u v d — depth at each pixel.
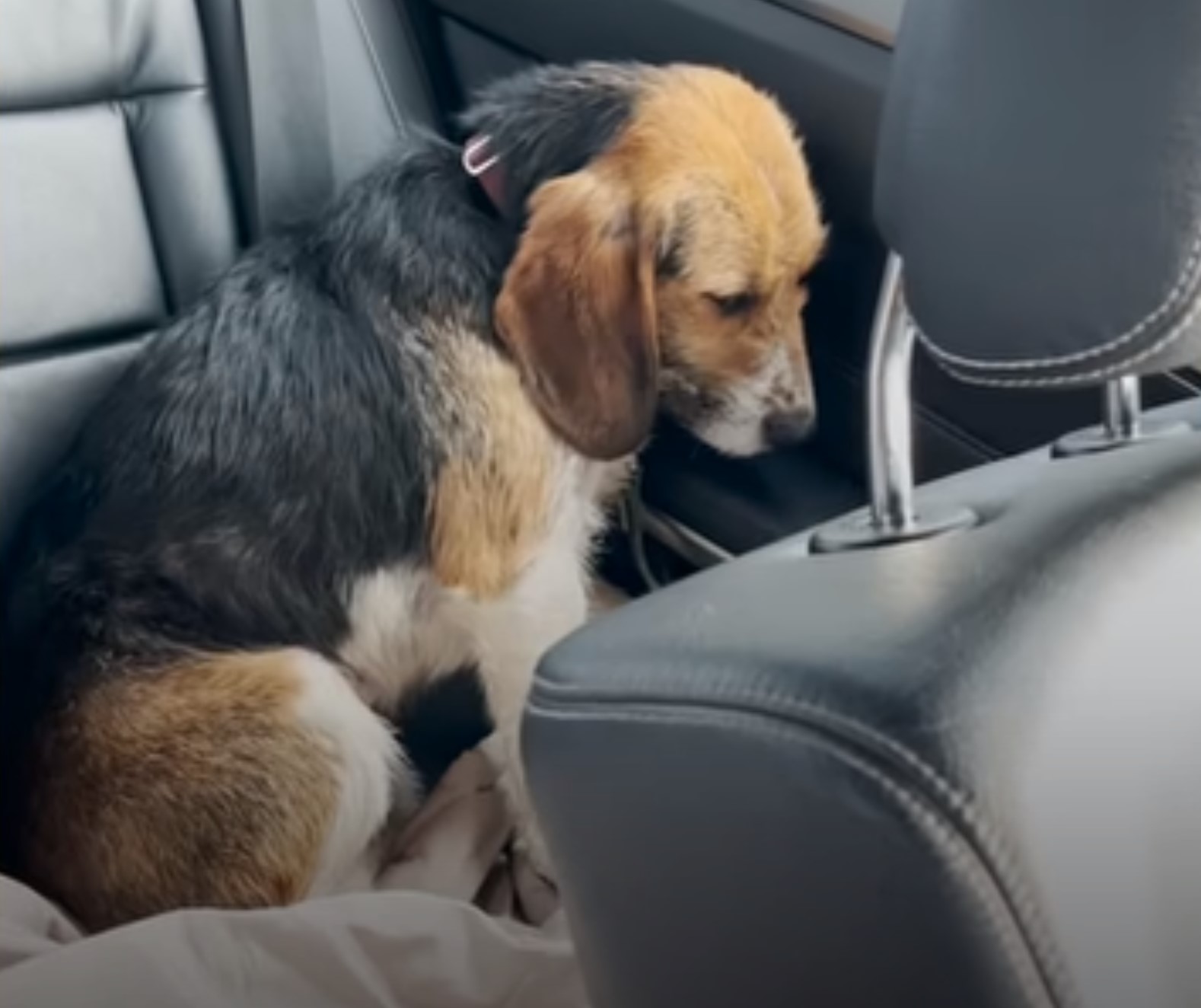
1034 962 0.48
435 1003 1.02
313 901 1.05
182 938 0.98
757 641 0.52
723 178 1.25
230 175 1.38
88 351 1.34
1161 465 0.65
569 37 1.45
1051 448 0.78
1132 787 0.52
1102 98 0.56
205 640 1.28
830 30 1.31
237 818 1.23
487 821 1.33
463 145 1.36
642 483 1.48
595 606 1.46
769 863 0.50
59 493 1.32
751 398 1.31
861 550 0.63
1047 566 0.56
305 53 1.38
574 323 1.27
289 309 1.32
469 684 1.41
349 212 1.34
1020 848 0.48
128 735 1.25
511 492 1.29
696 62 1.38
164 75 1.34
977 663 0.50
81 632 1.28
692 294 1.27
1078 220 0.56
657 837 0.53
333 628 1.31
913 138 0.62
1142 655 0.54
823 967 0.50
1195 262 0.54
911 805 0.47
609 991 0.57
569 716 0.54
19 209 1.29
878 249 1.32
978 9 0.60
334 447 1.29
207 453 1.30
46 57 1.29
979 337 0.59
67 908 1.26
